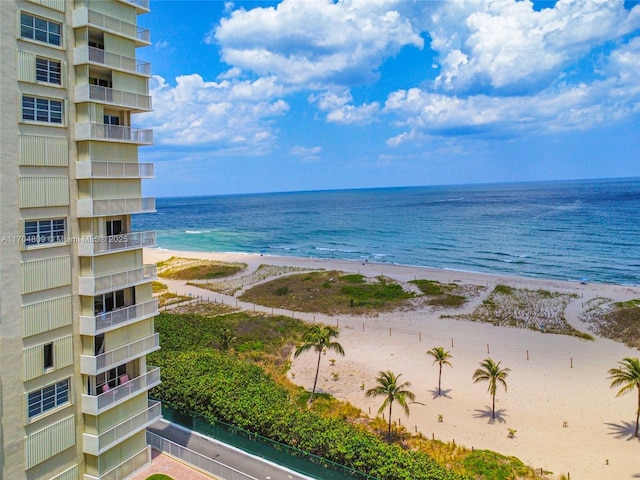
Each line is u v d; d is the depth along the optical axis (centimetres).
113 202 2520
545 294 7806
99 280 2450
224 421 3312
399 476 2680
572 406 4194
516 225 17012
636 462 3341
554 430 3803
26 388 2211
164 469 2877
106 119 2636
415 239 15275
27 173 2169
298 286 8581
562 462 3362
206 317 6625
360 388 4575
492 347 5669
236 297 8138
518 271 10312
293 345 5728
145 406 2884
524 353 5466
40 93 2208
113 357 2562
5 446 2131
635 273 9706
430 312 7088
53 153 2277
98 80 2531
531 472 3197
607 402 4253
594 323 6450
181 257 12256
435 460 3031
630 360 3800
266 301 7800
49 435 2330
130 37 2573
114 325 2559
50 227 2295
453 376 4850
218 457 3059
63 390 2408
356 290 8188
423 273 9800
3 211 2077
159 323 5772
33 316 2216
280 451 2995
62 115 2320
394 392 3659
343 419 3866
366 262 11444
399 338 5994
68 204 2362
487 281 8856
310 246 14800
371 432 3716
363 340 5925
